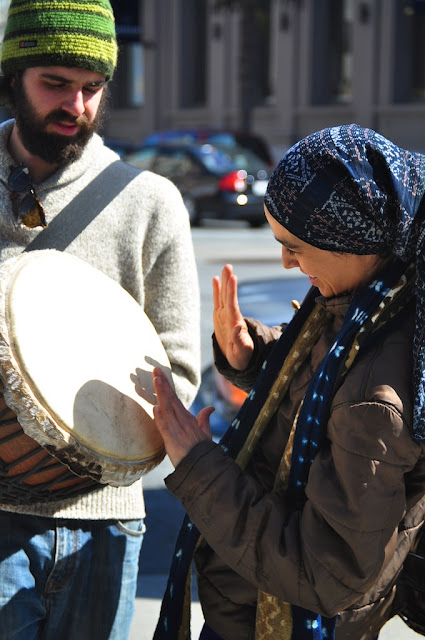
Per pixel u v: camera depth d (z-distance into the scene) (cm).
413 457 175
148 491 524
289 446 192
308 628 192
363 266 189
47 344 198
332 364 184
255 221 1895
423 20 2888
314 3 3014
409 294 188
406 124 2872
